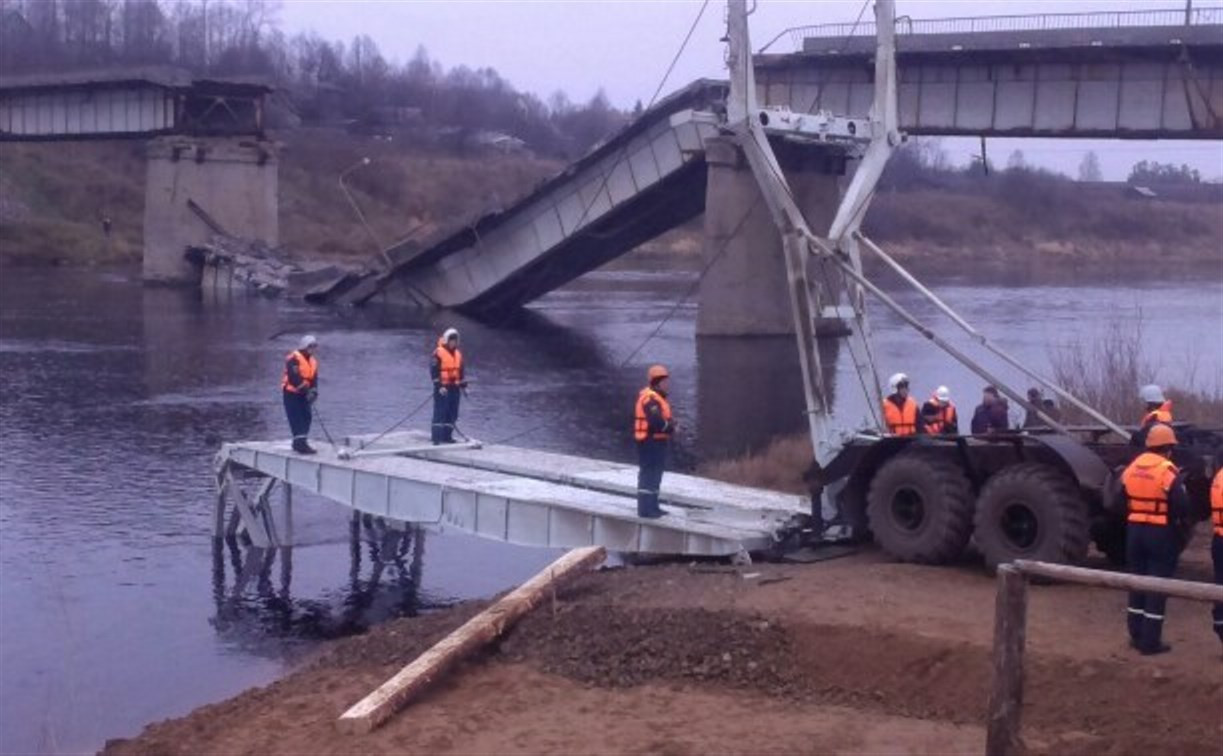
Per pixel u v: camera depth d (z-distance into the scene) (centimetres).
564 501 2058
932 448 1748
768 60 5819
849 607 1520
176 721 1511
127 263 10062
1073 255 13062
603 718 1348
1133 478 1351
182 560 2438
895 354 5256
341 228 11281
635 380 4825
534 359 5400
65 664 1897
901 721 1316
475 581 2314
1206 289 9144
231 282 8050
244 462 2528
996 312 7131
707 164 5772
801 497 2166
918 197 13462
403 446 2562
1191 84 4938
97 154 11981
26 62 14862
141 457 3306
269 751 1334
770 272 5934
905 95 5562
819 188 4675
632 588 1697
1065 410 2803
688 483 2241
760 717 1334
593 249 6600
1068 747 1191
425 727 1338
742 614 1502
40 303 7150
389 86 16375
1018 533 1636
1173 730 1202
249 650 1959
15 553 2469
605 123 17075
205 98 8538
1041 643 1361
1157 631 1318
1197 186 16912
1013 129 5338
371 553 2486
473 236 6644
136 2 16738
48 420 3797
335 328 6288
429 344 5756
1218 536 1330
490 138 15125
